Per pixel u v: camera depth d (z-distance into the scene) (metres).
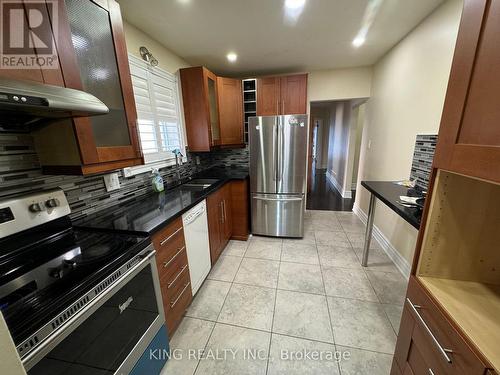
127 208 1.70
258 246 2.82
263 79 3.11
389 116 2.64
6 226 0.98
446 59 1.67
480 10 0.63
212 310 1.79
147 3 1.58
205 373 1.33
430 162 1.86
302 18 1.85
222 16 1.77
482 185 0.82
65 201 1.25
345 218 3.67
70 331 0.75
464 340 0.68
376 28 2.07
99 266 0.92
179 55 2.59
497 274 0.90
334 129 6.20
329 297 1.90
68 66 1.04
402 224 2.26
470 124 0.67
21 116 1.06
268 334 1.57
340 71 3.30
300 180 2.78
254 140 2.77
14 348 0.50
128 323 1.06
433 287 0.89
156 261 1.32
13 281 0.86
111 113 1.34
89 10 1.18
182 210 1.61
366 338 1.51
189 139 2.78
